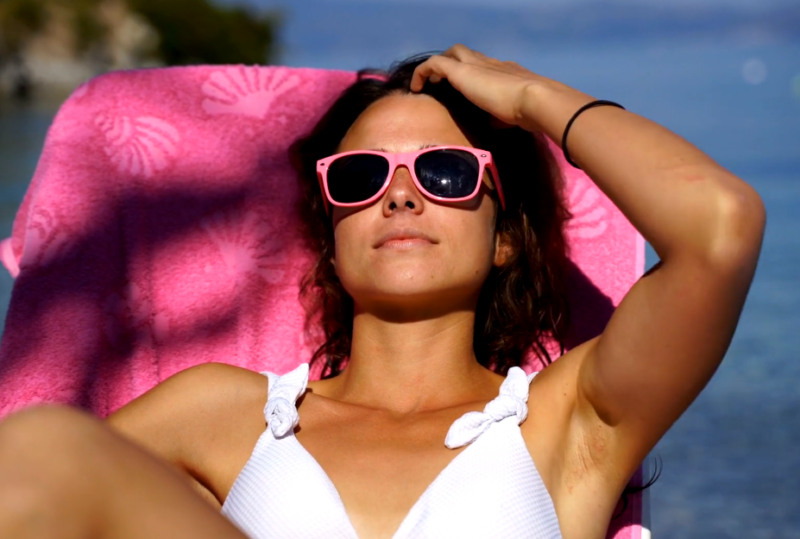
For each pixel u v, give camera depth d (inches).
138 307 111.1
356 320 96.7
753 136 406.3
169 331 112.0
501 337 106.6
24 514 58.3
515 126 102.2
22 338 104.1
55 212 111.6
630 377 79.8
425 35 2600.9
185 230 116.0
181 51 871.7
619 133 80.6
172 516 62.2
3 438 61.6
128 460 63.0
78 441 61.9
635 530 94.3
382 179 92.6
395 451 83.7
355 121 103.1
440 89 99.6
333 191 94.8
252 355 113.7
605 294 113.8
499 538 76.5
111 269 111.0
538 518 78.8
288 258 117.7
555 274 111.0
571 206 118.0
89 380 104.0
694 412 184.7
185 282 114.0
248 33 948.6
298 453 82.9
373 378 94.2
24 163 389.1
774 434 174.1
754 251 73.5
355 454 83.7
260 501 80.1
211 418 89.5
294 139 122.5
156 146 118.6
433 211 92.1
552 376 87.7
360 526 78.3
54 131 117.3
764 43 1508.4
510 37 2480.3
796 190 315.3
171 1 867.4
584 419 85.2
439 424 87.0
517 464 81.0
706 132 420.8
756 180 330.3
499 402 84.5
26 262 108.9
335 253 99.6
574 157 84.0
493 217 96.8
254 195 119.1
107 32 804.0
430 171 92.4
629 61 978.7
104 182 115.1
